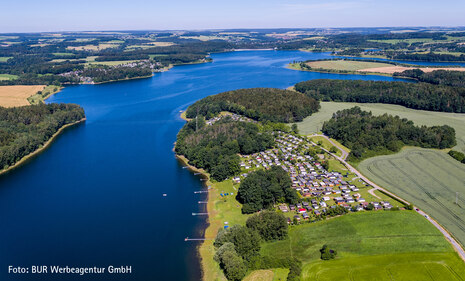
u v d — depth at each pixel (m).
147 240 159.12
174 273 137.62
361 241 146.88
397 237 148.25
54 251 152.50
